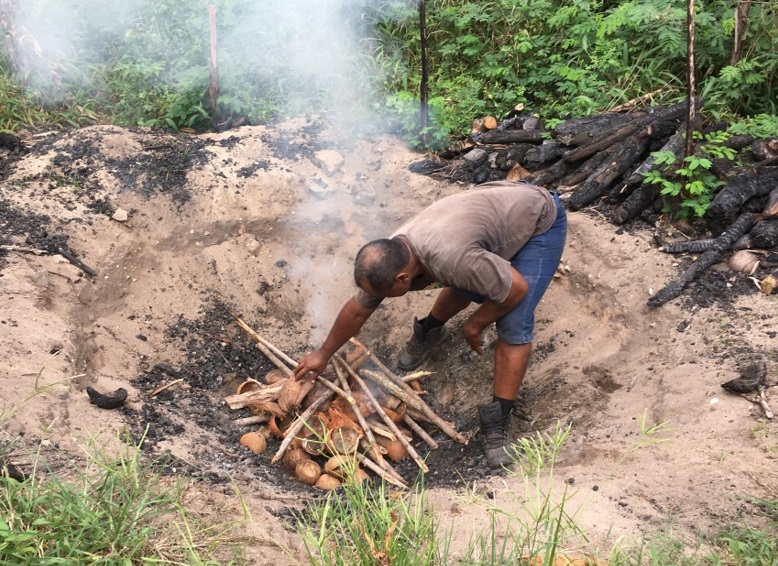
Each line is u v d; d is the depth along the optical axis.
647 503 3.47
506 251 3.90
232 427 4.43
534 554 2.89
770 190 5.11
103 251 5.04
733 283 4.72
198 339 5.04
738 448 3.64
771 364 4.06
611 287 4.94
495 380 4.14
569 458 3.98
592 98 6.48
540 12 7.16
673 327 4.54
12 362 3.88
